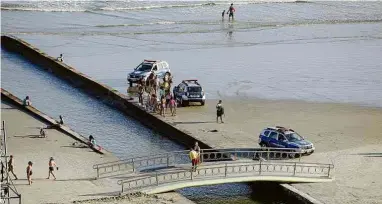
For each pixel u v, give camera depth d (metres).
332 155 61.72
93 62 93.44
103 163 58.53
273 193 56.06
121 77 86.88
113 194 52.12
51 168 55.00
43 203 49.84
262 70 92.19
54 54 96.56
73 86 84.56
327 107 76.88
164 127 69.62
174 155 63.00
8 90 81.06
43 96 79.88
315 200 52.06
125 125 71.56
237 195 55.53
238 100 78.50
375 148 64.19
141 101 75.50
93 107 76.94
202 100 76.06
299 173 56.50
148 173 55.88
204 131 67.44
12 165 54.44
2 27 111.94
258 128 69.00
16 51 99.81
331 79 88.88
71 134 66.44
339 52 104.94
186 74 88.50
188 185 53.75
